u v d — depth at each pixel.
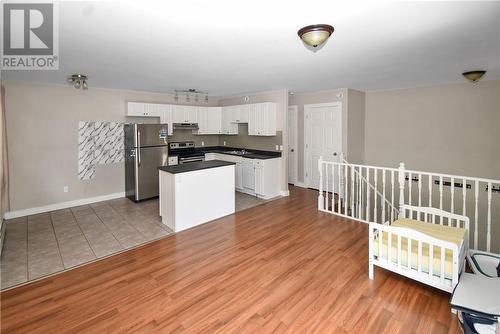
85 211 4.77
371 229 2.58
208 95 6.52
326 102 5.95
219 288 2.47
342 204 5.21
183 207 3.88
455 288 2.01
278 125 5.77
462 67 3.78
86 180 5.23
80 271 2.78
